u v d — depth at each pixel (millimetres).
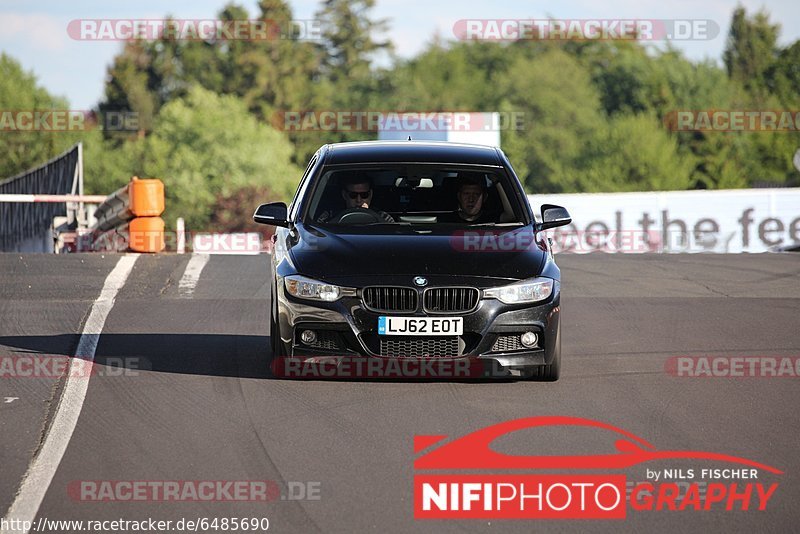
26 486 17703
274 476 18312
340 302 23922
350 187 26969
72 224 81125
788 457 19672
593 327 32500
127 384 24469
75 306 34625
